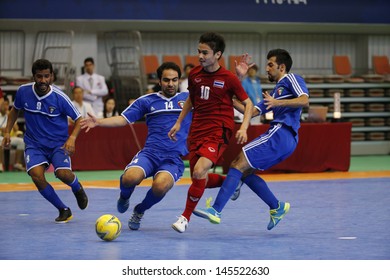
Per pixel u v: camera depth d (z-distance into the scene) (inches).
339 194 1301.7
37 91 960.3
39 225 948.6
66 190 1366.9
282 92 866.8
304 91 847.1
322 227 932.6
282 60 880.3
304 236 862.5
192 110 874.1
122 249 776.3
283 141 852.6
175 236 861.8
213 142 834.8
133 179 864.9
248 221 983.6
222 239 840.3
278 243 814.5
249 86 1915.6
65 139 980.6
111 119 886.4
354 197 1255.5
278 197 1256.8
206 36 829.2
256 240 834.2
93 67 1927.9
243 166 845.2
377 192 1331.2
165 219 1004.6
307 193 1317.7
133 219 903.1
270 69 884.6
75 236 861.2
